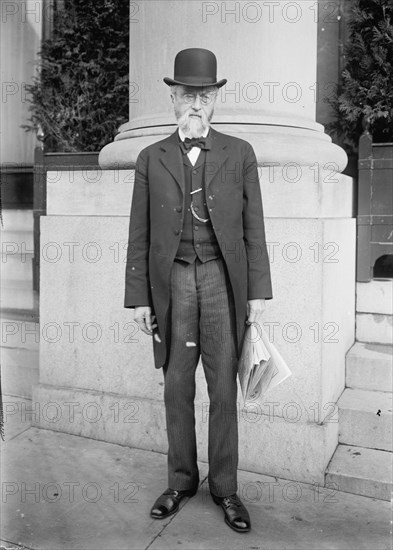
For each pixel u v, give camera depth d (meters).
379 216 3.80
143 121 3.49
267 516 2.61
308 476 2.91
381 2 4.05
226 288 2.44
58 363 3.54
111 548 2.36
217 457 2.54
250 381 2.42
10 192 5.74
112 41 5.58
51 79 5.65
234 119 3.26
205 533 2.47
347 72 4.17
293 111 3.41
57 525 2.52
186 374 2.54
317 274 2.87
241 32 3.26
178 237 2.39
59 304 3.50
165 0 3.38
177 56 2.39
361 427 3.09
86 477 2.96
